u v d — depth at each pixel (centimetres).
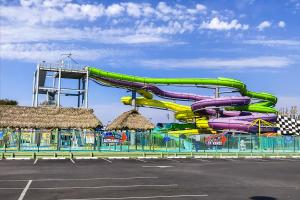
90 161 3100
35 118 4466
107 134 4062
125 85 6731
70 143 3775
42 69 5762
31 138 3956
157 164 2883
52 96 6041
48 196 1256
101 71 6250
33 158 3334
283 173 2291
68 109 4750
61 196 1259
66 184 1576
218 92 7131
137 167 2561
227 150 4512
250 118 6312
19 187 1470
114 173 2092
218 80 7019
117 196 1274
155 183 1661
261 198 1311
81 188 1458
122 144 4112
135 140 4297
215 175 2098
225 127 6209
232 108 7412
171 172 2225
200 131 6506
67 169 2314
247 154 4406
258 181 1839
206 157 3931
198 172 2266
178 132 6475
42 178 1792
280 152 4731
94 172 2136
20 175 1925
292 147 4988
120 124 5125
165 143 4419
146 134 4378
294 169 2597
